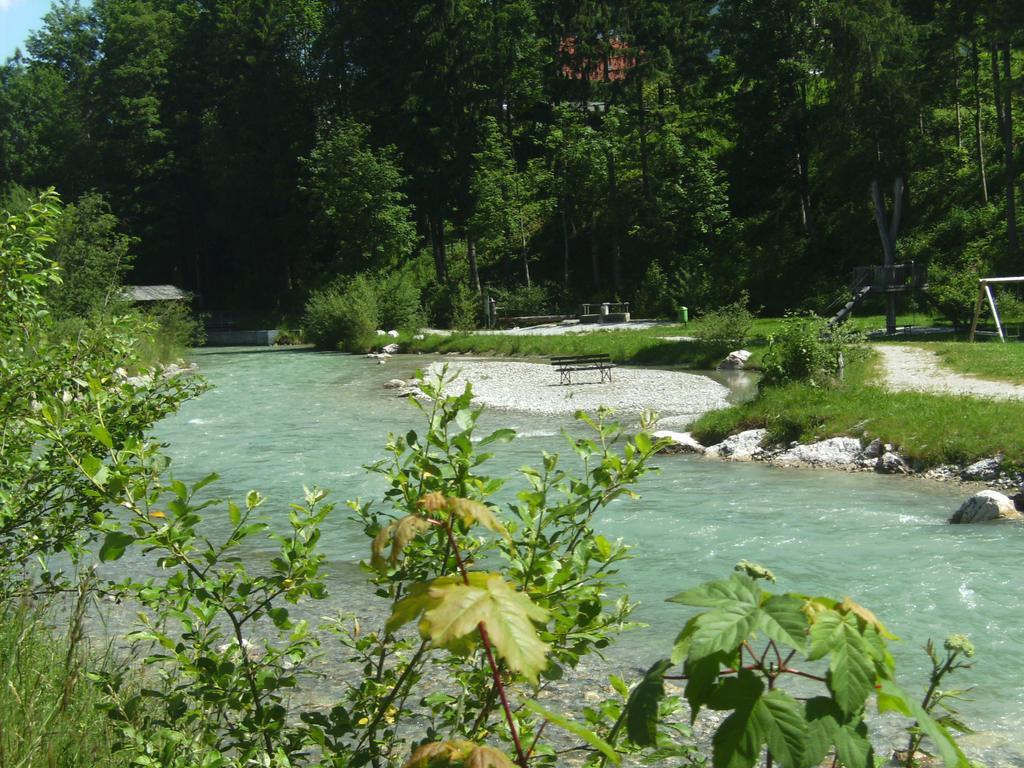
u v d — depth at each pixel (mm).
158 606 3514
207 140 72500
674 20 63938
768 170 62719
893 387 21422
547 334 49500
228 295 81000
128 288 51969
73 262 47688
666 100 66750
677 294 57000
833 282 54219
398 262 70438
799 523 12234
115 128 76438
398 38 69000
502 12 67312
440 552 3264
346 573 10625
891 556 10453
